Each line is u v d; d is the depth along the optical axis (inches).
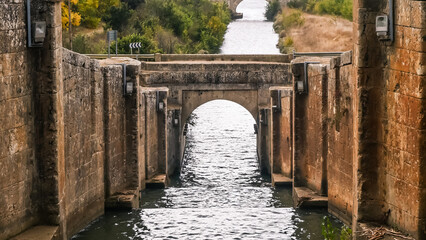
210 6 3405.5
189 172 1549.0
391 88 722.8
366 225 744.3
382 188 749.9
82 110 873.5
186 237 826.8
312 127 1026.1
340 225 879.7
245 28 3555.6
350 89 848.9
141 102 1240.8
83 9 2539.4
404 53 691.4
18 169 716.7
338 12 2982.3
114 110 995.3
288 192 1238.3
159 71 1576.0
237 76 1573.6
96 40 2406.5
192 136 1975.9
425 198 669.9
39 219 755.4
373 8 742.5
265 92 1576.0
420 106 661.9
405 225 700.7
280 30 3238.2
